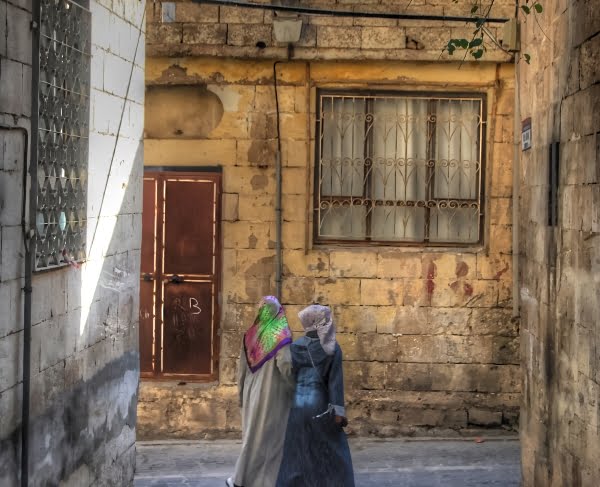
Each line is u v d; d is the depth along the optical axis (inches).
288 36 338.0
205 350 356.5
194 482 299.3
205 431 355.3
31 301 178.7
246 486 258.4
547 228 259.0
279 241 351.3
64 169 199.3
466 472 310.8
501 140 350.6
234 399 354.6
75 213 206.8
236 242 353.1
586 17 219.9
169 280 355.6
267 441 258.1
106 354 230.7
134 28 251.6
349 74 349.7
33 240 178.2
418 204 355.9
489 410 354.3
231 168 352.2
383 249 353.1
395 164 355.3
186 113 353.1
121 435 245.4
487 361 354.0
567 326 234.7
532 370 275.4
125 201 246.5
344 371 354.9
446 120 354.3
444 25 345.1
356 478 303.9
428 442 349.1
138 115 257.3
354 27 344.8
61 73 196.5
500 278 353.1
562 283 240.2
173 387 355.3
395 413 355.3
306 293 353.4
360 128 354.0
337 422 241.3
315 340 250.1
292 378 255.4
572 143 232.2
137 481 300.2
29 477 180.2
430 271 353.1
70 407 203.5
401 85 351.3
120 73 239.5
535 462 268.7
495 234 352.2
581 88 223.8
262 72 350.0
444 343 354.3
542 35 271.4
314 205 355.6
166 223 354.6
